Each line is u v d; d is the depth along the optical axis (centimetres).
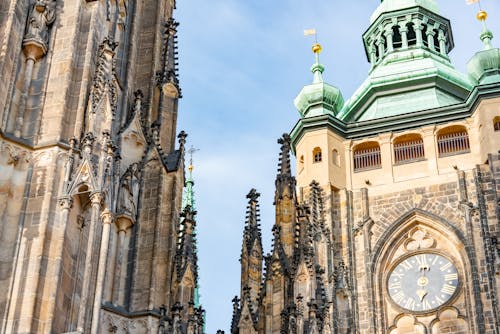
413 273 10181
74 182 5144
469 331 9644
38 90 5475
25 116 5388
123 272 5738
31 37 5553
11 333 4728
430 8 12681
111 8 6450
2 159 5188
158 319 5644
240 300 8744
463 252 10062
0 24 5466
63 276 4941
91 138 5288
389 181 10781
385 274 10250
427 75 11669
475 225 10156
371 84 11744
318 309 7906
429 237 10375
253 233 9219
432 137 10969
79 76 5584
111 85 5644
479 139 10706
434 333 9788
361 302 10012
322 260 9662
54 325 4794
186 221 6219
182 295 5859
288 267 8369
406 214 10462
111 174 5281
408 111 11381
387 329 9900
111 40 5928
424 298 9994
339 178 10875
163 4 7069
